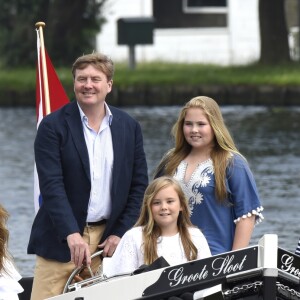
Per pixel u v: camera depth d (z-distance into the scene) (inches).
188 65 2214.6
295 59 2190.0
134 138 561.3
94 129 551.2
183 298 473.1
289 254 466.9
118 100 1742.1
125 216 559.2
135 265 524.1
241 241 541.0
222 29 2463.1
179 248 523.8
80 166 548.4
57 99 650.2
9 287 455.2
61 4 2110.0
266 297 461.1
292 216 934.4
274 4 2052.2
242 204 540.7
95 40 2294.5
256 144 1350.9
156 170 561.3
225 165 540.4
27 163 1234.0
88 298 494.6
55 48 2101.4
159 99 1743.4
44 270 560.4
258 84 1760.6
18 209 976.9
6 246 453.7
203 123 541.0
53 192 543.2
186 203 526.6
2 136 1446.9
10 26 2176.4
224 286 467.5
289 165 1193.4
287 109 1700.3
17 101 1784.0
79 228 553.0
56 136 547.5
